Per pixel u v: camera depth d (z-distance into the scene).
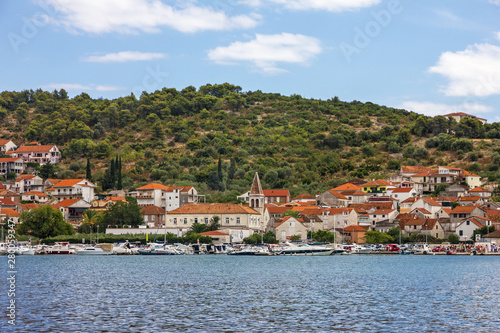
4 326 74.19
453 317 80.38
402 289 108.12
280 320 78.50
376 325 75.44
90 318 79.12
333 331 72.38
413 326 74.94
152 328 73.50
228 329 73.25
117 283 116.25
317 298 97.00
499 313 83.38
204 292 103.75
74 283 115.69
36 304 89.69
